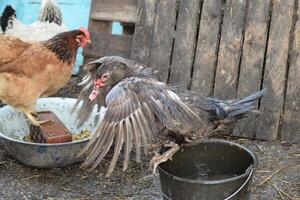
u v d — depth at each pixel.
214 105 2.03
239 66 2.72
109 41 3.02
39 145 2.31
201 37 2.77
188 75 2.79
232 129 2.70
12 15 3.06
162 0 2.83
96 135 1.75
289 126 2.65
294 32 2.65
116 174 2.42
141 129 1.75
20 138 2.60
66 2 3.82
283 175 2.40
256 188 2.32
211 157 2.15
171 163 2.14
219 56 2.74
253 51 2.70
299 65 2.64
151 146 2.51
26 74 2.42
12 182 2.36
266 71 2.68
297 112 2.64
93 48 3.05
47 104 2.67
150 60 2.86
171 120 1.84
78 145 2.36
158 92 1.80
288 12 2.65
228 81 2.73
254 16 2.69
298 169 2.44
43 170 2.44
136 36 2.88
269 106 2.67
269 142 2.66
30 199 2.26
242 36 2.72
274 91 2.66
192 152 2.15
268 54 2.67
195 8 2.78
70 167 2.46
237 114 2.05
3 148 2.61
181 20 2.80
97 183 2.37
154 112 1.79
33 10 3.84
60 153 2.35
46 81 2.48
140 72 2.00
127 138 1.73
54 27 3.05
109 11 3.01
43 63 2.43
